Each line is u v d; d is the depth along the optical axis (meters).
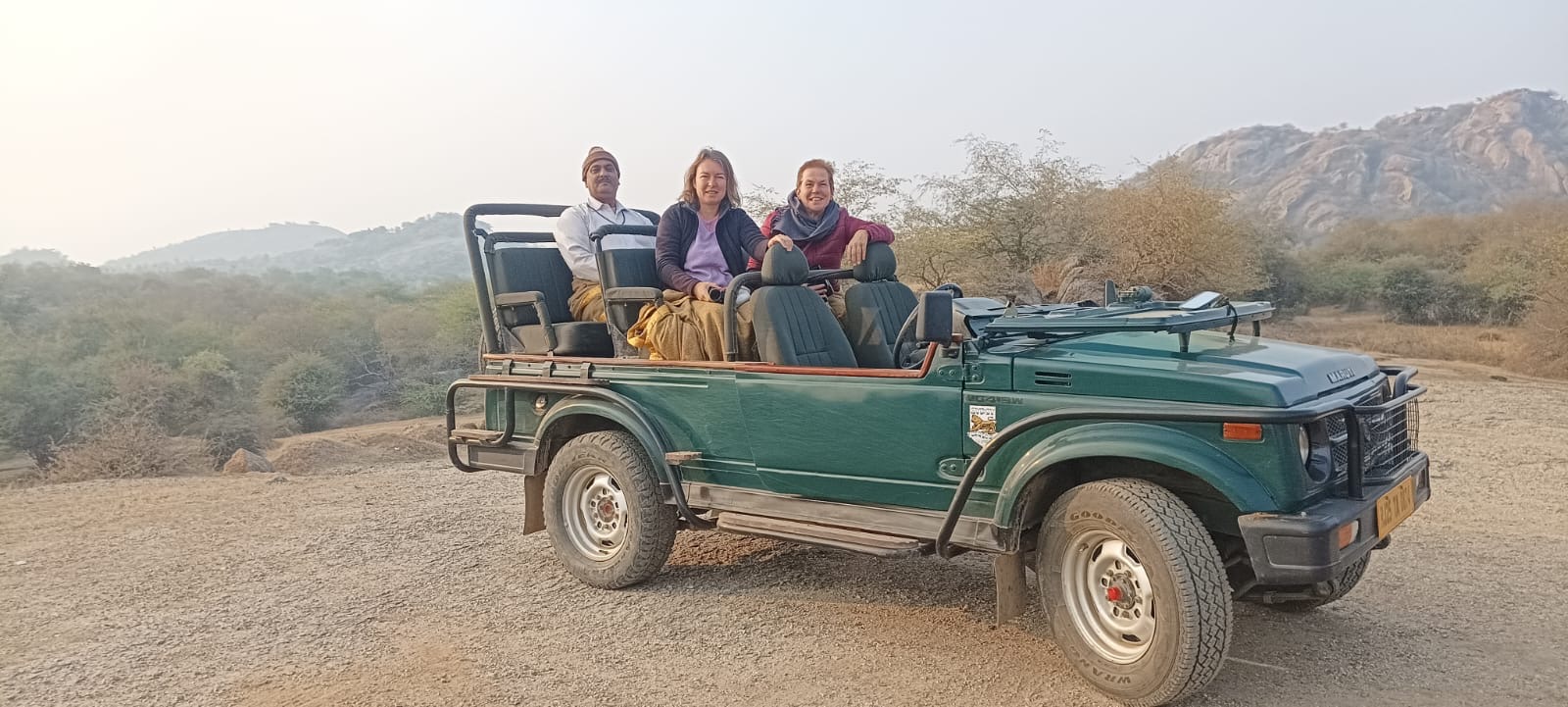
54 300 41.34
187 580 6.15
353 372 34.88
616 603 5.40
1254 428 3.63
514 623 5.13
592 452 5.62
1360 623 4.79
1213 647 3.70
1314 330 24.08
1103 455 3.83
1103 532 3.94
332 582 5.97
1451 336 21.81
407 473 10.02
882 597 5.34
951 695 4.09
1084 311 4.97
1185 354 4.11
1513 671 4.19
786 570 5.88
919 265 22.00
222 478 10.17
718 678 4.34
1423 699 3.95
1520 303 23.84
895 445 4.52
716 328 5.34
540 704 4.12
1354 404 3.84
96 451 12.54
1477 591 5.19
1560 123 123.19
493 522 7.45
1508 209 33.00
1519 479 7.89
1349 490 3.83
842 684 4.22
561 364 5.83
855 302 5.59
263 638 5.03
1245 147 139.25
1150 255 21.78
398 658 4.69
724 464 5.20
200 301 43.53
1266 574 3.59
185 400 24.22
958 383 4.31
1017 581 4.25
